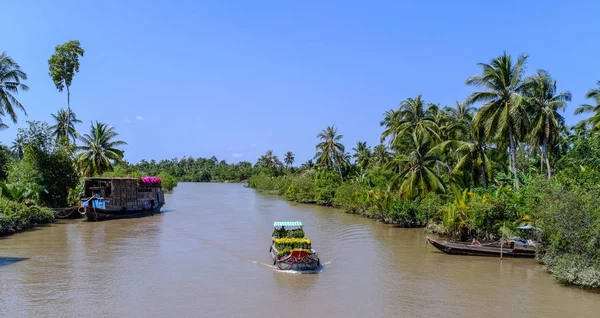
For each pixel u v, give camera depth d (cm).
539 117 3741
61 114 6575
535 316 1650
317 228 4116
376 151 7869
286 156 15588
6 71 4109
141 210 5031
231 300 1788
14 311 1602
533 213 2422
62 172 4569
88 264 2358
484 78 3484
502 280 2166
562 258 2127
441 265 2498
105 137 6266
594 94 4228
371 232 3862
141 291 1888
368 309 1709
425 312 1684
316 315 1630
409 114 4931
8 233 3359
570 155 3378
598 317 1642
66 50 6059
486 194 3291
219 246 2984
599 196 2269
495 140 3962
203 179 18538
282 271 2291
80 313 1598
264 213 5475
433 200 3962
